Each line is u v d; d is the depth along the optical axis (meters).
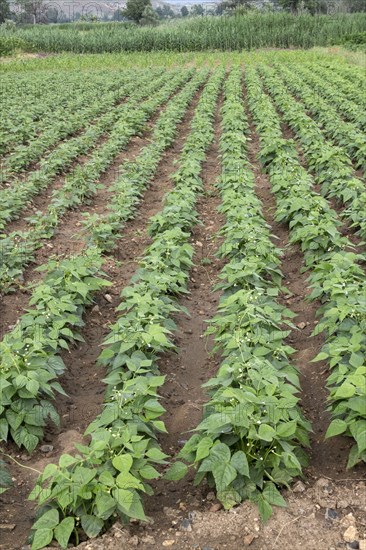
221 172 12.55
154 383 4.70
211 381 4.76
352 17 43.72
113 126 15.80
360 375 4.30
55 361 5.39
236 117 15.84
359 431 4.05
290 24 42.06
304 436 4.41
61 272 7.05
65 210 10.23
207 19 43.38
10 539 3.87
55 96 19.47
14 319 6.84
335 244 7.63
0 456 4.68
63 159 12.66
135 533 3.83
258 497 3.89
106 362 5.64
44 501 3.74
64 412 5.28
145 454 4.04
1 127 14.79
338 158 11.32
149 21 60.28
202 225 9.66
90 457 3.87
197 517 3.89
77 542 3.74
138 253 8.88
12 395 4.77
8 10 61.44
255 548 3.62
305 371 5.73
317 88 20.67
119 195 10.46
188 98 20.42
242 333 5.48
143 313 5.86
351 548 3.58
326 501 3.96
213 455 3.89
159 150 13.82
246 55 33.72
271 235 8.26
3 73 27.55
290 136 15.30
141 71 27.23
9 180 11.88
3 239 8.55
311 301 7.03
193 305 7.31
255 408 4.20
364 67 27.27
